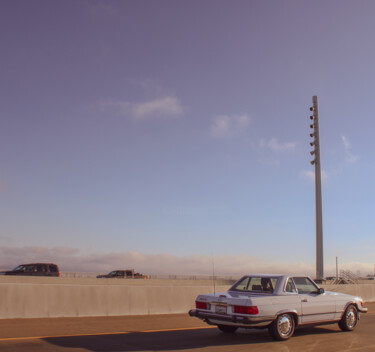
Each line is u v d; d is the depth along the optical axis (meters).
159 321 14.47
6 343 9.77
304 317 11.38
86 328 12.40
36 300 13.85
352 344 10.55
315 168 29.84
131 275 46.50
